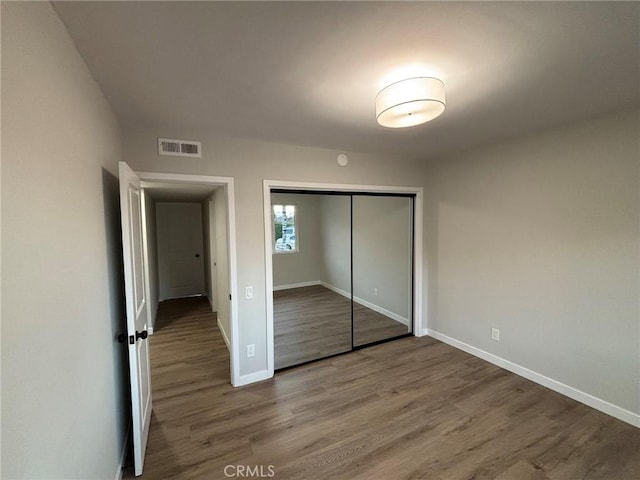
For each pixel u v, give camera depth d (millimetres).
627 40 1329
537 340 2848
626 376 2289
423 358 3441
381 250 3996
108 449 1662
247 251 2900
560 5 1101
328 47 1374
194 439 2176
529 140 2809
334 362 3385
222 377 3070
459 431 2230
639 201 2182
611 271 2340
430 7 1105
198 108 2080
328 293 3721
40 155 970
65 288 1140
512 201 2988
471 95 1926
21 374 826
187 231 6336
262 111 2146
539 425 2281
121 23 1183
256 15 1144
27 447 847
